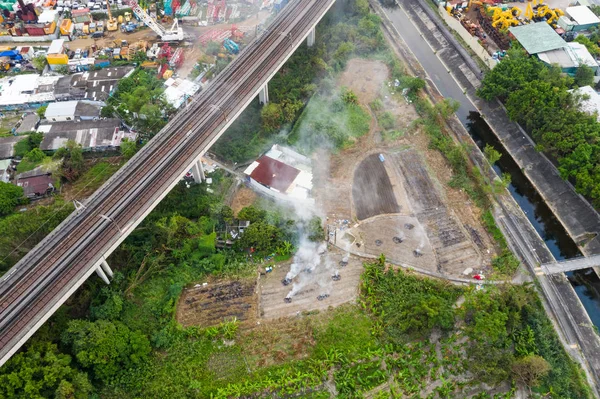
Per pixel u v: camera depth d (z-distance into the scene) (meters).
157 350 68.00
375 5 142.75
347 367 66.44
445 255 80.50
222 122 85.12
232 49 118.69
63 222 69.06
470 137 102.56
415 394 64.12
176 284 73.19
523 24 124.31
